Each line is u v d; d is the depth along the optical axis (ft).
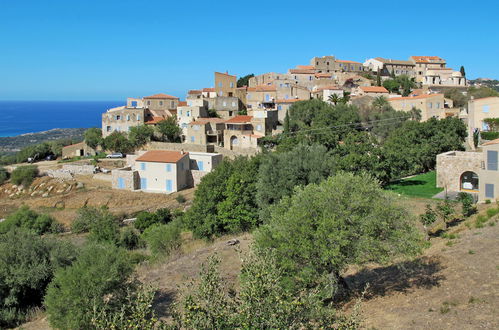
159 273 109.81
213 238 152.46
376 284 84.64
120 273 82.38
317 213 76.64
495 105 234.58
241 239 139.64
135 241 168.55
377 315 69.62
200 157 255.50
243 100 394.52
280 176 149.69
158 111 362.74
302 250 73.46
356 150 193.57
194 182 250.16
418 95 357.61
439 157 185.37
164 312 80.69
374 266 95.96
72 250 104.94
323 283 75.31
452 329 59.93
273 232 79.87
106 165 298.15
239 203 156.35
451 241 99.81
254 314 45.98
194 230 156.87
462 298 69.26
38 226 195.31
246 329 44.55
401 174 211.61
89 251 89.20
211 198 157.99
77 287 78.13
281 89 375.86
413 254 78.74
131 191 241.96
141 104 375.66
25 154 356.79
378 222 74.54
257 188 154.40
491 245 91.09
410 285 79.56
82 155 348.18
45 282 97.60
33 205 234.99
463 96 391.04
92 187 253.03
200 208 157.48
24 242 101.96
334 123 284.41
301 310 49.62
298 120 307.17
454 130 240.94
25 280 94.43
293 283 72.28
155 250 136.36
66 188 255.50
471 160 177.37
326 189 79.82
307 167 148.87
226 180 161.27
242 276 56.44
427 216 118.21
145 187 245.65
